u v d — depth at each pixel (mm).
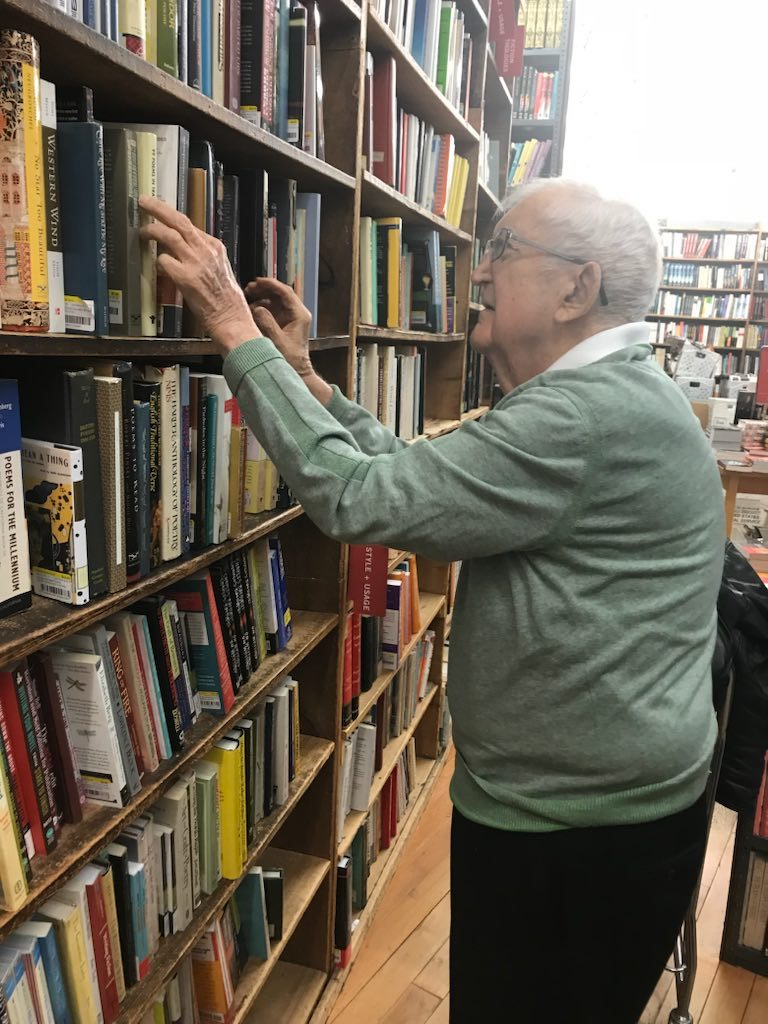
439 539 963
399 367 2225
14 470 827
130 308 928
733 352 8648
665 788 1059
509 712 1084
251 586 1397
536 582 1030
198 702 1259
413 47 2115
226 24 1120
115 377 912
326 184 1523
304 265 1457
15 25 724
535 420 954
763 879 2016
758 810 1984
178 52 987
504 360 1177
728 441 3379
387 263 1979
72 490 847
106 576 926
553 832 1091
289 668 1505
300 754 1755
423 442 995
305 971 1915
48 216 797
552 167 4184
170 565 1073
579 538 1002
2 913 793
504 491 946
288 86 1311
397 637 2271
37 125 764
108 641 978
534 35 4098
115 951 1048
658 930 1126
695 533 1059
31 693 874
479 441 962
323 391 1344
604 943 1117
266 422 983
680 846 1113
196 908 1277
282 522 1416
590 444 953
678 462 1020
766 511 3230
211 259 971
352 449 1010
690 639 1080
